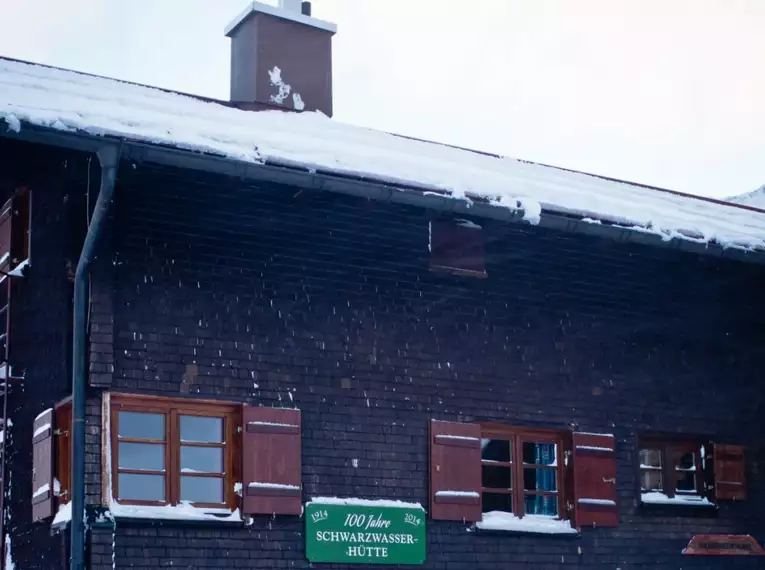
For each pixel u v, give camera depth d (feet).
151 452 37.58
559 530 43.65
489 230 44.11
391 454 41.09
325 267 41.22
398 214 42.37
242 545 37.91
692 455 48.42
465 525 41.88
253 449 38.47
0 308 41.78
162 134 35.17
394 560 40.04
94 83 40.04
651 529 45.93
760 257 45.50
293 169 36.76
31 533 38.93
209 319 38.93
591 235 42.52
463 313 43.60
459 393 42.88
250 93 47.16
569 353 45.57
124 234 38.04
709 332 49.19
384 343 41.78
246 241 39.96
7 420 40.16
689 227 44.29
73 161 38.14
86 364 36.40
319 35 48.65
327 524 39.17
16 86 35.86
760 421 49.80
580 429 45.14
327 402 40.34
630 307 47.32
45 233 39.78
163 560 36.55
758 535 48.47
